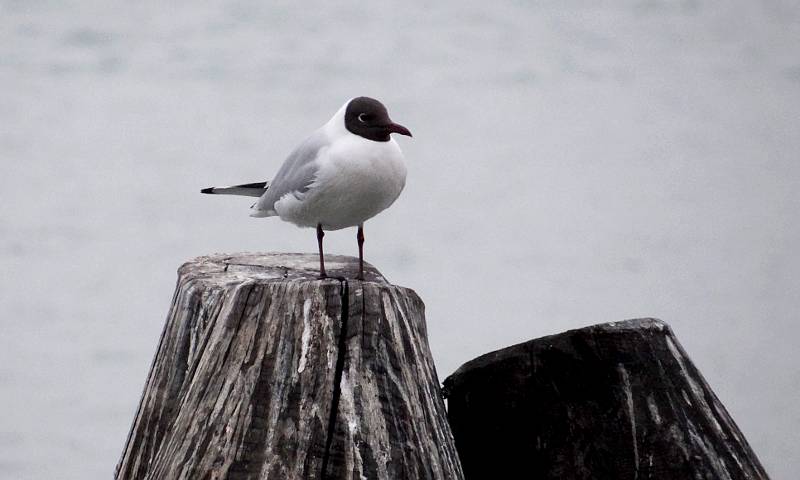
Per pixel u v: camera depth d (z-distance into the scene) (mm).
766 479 10570
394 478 9062
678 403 10516
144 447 10711
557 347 10773
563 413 10750
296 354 9320
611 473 10523
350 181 11680
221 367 9453
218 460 9117
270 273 11898
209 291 10930
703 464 10336
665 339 10742
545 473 10805
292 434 9109
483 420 11203
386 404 9227
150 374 11242
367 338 9359
